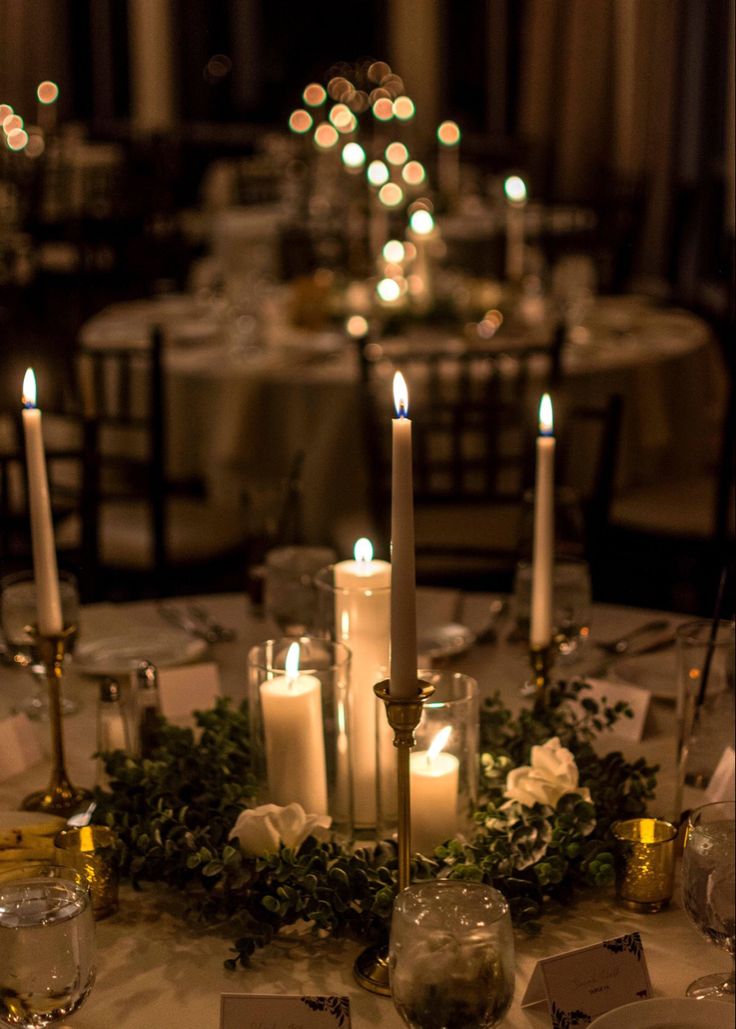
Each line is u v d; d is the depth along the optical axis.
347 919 1.13
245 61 10.66
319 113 10.22
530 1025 1.06
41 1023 0.99
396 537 1.00
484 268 6.34
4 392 3.61
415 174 6.09
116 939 1.18
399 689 1.02
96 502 2.68
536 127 9.09
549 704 1.45
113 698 1.37
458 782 1.23
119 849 1.21
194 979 1.12
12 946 0.98
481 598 2.14
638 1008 0.95
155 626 2.04
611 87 8.56
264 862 1.13
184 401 3.69
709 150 7.66
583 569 1.70
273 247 5.68
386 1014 1.06
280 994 1.05
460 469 3.17
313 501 3.57
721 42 7.46
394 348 3.78
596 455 3.68
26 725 1.56
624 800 1.31
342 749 1.27
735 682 1.40
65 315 5.73
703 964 1.13
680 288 7.90
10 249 6.18
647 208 8.18
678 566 4.26
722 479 3.35
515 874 1.17
